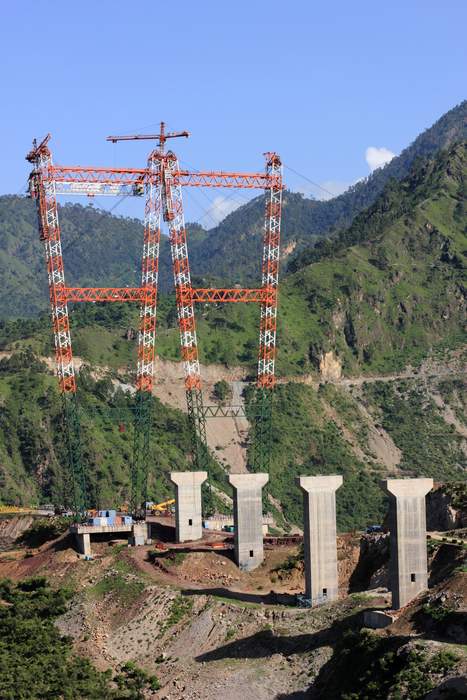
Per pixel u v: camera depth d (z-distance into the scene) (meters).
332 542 196.00
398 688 152.50
